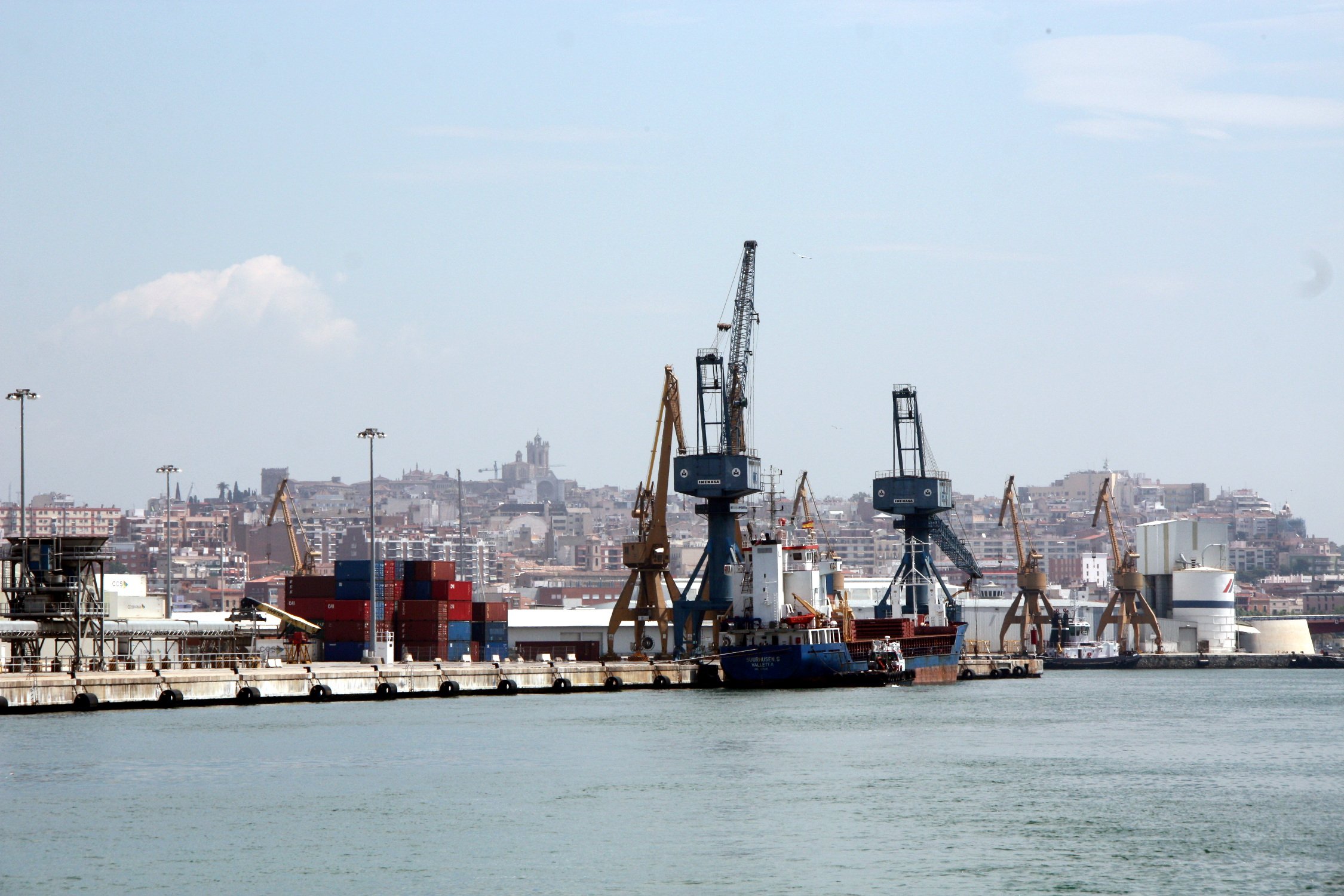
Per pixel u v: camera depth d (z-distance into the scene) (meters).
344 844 142.38
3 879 129.88
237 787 171.88
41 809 158.75
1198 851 139.75
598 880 129.12
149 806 160.38
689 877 129.88
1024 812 159.12
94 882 128.88
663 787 174.88
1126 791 173.50
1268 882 128.25
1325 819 155.00
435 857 137.25
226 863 135.12
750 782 179.12
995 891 125.56
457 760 195.00
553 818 154.88
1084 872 131.50
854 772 188.00
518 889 126.25
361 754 199.75
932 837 145.88
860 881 128.50
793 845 142.25
